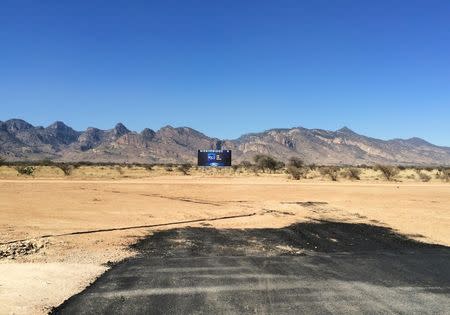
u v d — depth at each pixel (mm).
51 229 18906
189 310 8773
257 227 20391
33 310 8555
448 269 12672
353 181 59875
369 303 9375
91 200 30234
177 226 20516
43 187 39781
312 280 11227
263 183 50312
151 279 11156
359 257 14367
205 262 13312
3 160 101375
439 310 8969
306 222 22000
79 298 9461
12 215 22656
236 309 8867
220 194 36625
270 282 10969
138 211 25328
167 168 112375
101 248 15383
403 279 11453
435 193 37875
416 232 19625
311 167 114625
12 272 11469
